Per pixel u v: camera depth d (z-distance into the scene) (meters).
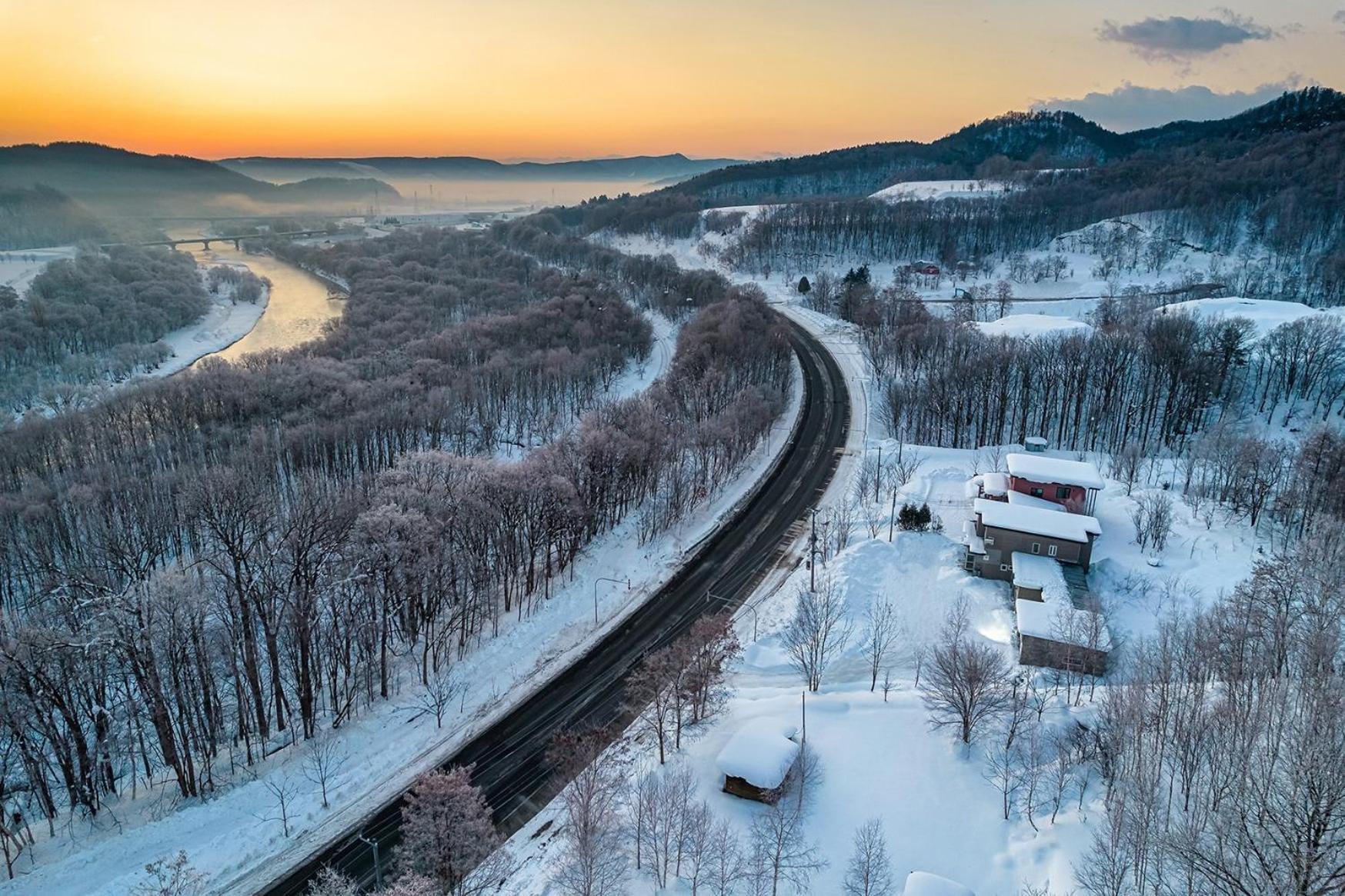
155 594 80.44
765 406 166.62
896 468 146.12
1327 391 157.88
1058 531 105.31
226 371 183.50
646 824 67.69
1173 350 159.62
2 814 71.56
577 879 63.59
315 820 76.62
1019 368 166.62
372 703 92.31
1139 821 57.28
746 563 122.06
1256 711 63.34
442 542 97.94
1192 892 49.97
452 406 170.12
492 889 66.94
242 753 85.88
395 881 65.81
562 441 131.25
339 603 93.94
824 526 127.81
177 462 153.00
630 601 112.62
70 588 92.31
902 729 79.94
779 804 70.69
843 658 96.31
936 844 66.94
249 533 117.69
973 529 114.00
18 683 75.69
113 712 83.94
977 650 85.44
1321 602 73.81
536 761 84.06
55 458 156.25
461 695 93.81
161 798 79.38
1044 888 60.34
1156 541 110.19
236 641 87.88
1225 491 120.06
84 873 69.81
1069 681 82.12
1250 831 50.84
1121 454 146.25
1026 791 70.06
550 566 115.81
